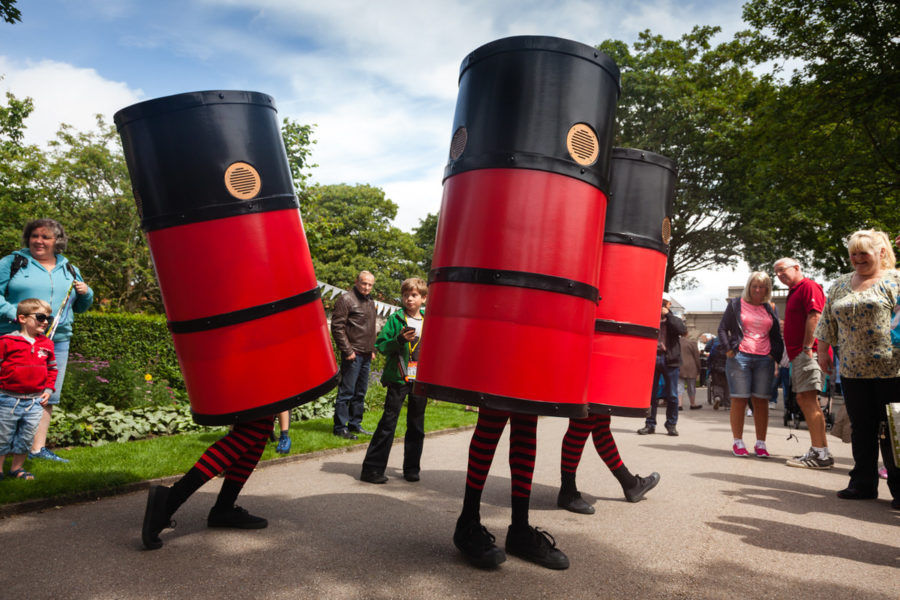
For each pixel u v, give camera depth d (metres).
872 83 13.35
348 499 4.24
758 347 6.56
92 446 5.87
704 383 23.98
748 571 2.98
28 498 3.77
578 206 2.80
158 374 10.36
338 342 7.00
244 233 3.04
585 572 2.91
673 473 5.48
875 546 3.44
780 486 5.01
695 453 6.76
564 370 2.76
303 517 3.73
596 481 5.11
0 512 3.58
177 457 5.20
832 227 18.20
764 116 16.12
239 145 3.07
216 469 3.19
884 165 15.12
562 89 2.82
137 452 5.34
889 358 4.43
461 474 5.35
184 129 3.00
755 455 6.64
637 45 28.67
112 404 7.93
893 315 4.38
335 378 3.32
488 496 4.48
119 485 4.23
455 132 3.01
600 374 3.79
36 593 2.49
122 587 2.57
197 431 6.95
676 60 27.41
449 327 2.79
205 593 2.53
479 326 2.72
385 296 49.78
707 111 26.25
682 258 30.92
